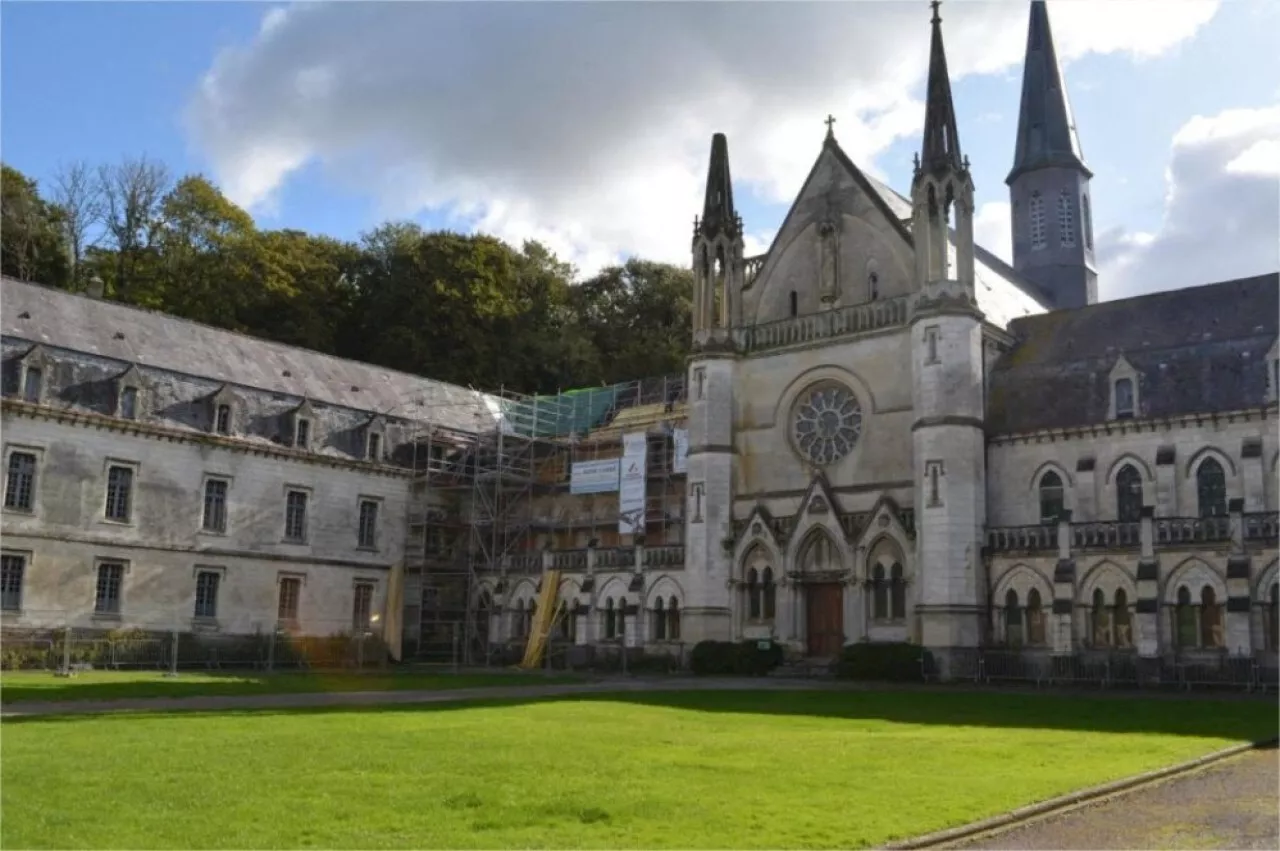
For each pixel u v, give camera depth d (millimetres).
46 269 90875
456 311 98438
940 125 57469
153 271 95062
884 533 55656
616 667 63906
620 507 69250
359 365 78438
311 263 99562
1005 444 55812
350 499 71250
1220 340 53031
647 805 15695
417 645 73250
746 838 13781
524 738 23984
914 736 25328
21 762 19234
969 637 51562
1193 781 19484
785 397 61938
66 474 58688
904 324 57719
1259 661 44438
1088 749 22938
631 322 113938
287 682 46719
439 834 13680
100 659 57688
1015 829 15312
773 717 30578
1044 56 79312
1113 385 53844
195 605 63250
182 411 64062
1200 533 46781
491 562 73062
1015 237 78938
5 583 56062
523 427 81625
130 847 12750
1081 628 49219
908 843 13898
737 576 60656
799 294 63688
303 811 14945
